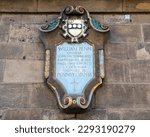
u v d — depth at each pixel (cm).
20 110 579
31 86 597
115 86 595
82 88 581
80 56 607
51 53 611
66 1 665
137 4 662
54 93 588
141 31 645
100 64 602
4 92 593
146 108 579
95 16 660
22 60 619
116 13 661
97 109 577
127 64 614
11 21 655
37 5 664
